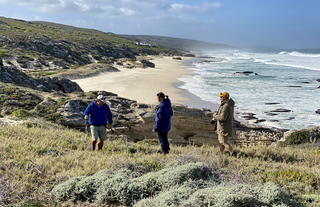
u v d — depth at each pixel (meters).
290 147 15.73
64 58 86.75
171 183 7.71
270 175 9.35
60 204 7.33
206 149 13.07
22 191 7.59
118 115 18.95
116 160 10.16
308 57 144.38
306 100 39.19
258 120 29.06
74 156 10.73
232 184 7.76
